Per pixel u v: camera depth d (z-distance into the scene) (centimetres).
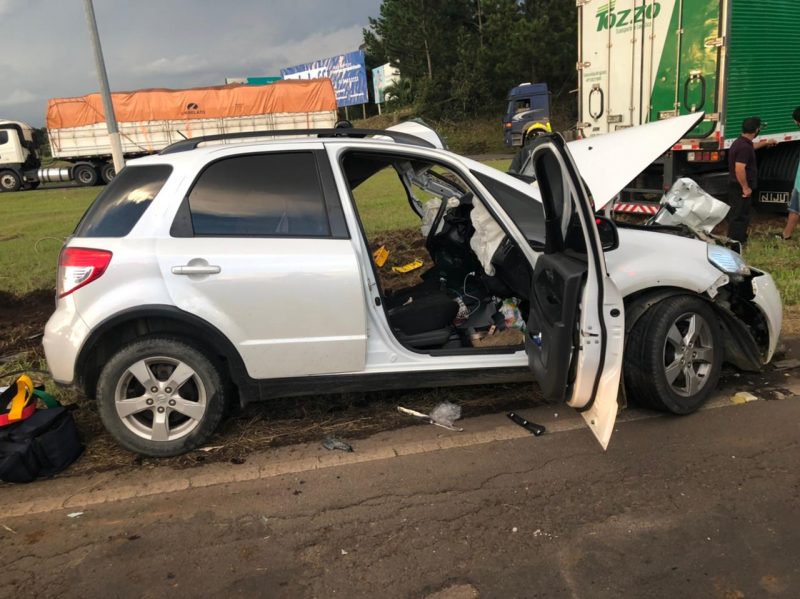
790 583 245
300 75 5244
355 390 373
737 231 797
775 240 820
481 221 409
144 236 347
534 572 259
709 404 396
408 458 352
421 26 3947
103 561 279
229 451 369
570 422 382
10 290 788
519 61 3456
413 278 648
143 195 357
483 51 3662
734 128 865
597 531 282
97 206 363
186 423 364
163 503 321
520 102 2834
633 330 373
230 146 365
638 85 947
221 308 344
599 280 305
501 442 363
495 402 414
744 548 266
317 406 417
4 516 316
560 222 339
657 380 367
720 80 841
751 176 778
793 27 896
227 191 360
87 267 341
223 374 367
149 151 2764
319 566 270
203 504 319
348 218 364
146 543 290
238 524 301
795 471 318
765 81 883
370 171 488
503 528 287
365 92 4794
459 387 435
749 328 419
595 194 407
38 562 280
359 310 354
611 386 308
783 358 462
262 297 345
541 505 303
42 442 345
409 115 4025
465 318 434
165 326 357
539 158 328
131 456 370
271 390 363
